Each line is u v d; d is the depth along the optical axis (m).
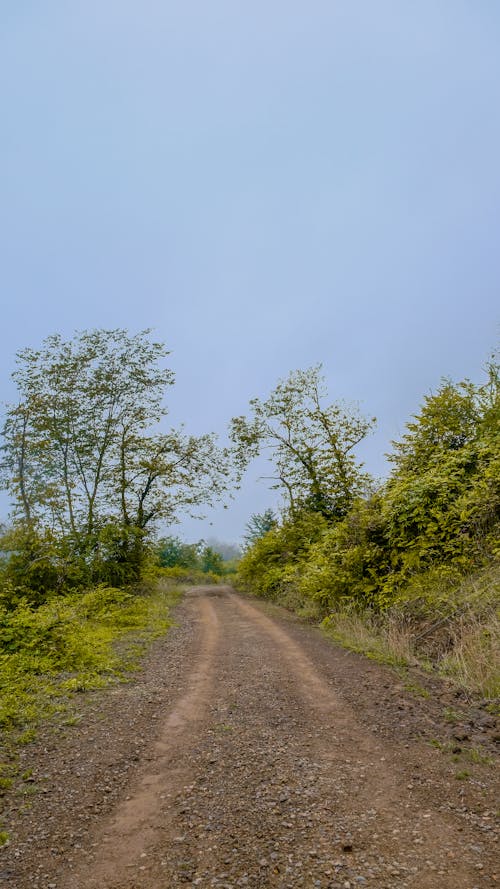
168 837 3.67
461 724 5.45
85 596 15.70
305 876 3.12
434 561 11.04
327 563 13.91
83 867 3.36
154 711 6.59
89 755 5.21
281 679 7.82
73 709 6.68
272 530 25.98
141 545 24.53
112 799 4.30
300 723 5.86
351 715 6.02
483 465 11.63
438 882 3.00
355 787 4.23
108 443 25.88
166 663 9.44
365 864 3.20
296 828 3.66
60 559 18.36
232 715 6.27
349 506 23.11
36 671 8.48
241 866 3.27
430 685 6.87
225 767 4.79
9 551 18.08
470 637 7.48
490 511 10.68
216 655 9.98
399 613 10.10
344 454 24.08
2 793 4.42
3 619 10.08
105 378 26.17
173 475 27.30
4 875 3.29
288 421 25.73
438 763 4.58
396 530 12.09
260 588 23.92
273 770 4.64
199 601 22.31
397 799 4.00
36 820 3.97
